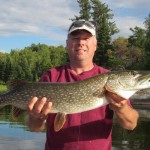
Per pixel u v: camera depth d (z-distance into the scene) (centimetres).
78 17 1633
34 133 393
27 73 2531
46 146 135
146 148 312
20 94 140
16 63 2538
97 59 1579
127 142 341
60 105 134
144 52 1443
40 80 143
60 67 144
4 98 142
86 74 139
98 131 130
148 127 440
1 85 2088
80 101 134
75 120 131
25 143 333
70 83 136
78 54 137
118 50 1684
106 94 133
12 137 360
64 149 129
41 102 127
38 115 129
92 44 140
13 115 142
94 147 128
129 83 139
